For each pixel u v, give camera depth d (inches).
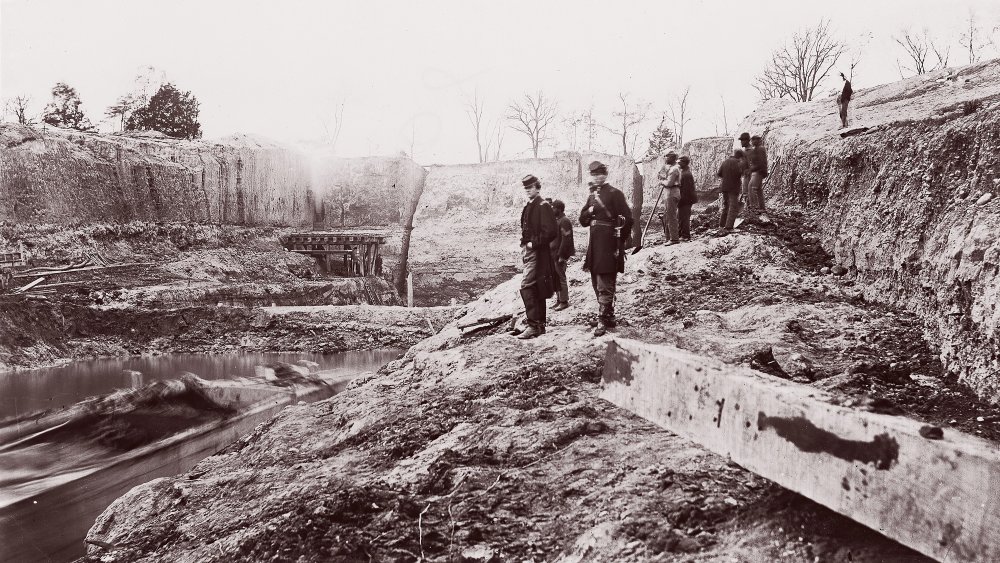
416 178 2573.8
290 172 2341.3
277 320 1228.5
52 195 1473.9
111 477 431.5
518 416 259.1
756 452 167.9
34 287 1244.5
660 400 212.2
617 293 470.9
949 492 125.3
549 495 197.2
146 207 1726.1
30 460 456.4
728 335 352.8
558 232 393.1
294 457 313.9
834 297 433.1
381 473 248.8
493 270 2330.2
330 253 2078.0
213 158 1975.9
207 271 1647.4
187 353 1096.8
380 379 427.8
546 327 406.6
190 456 484.1
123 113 2652.6
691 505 169.9
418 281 2325.3
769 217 657.6
